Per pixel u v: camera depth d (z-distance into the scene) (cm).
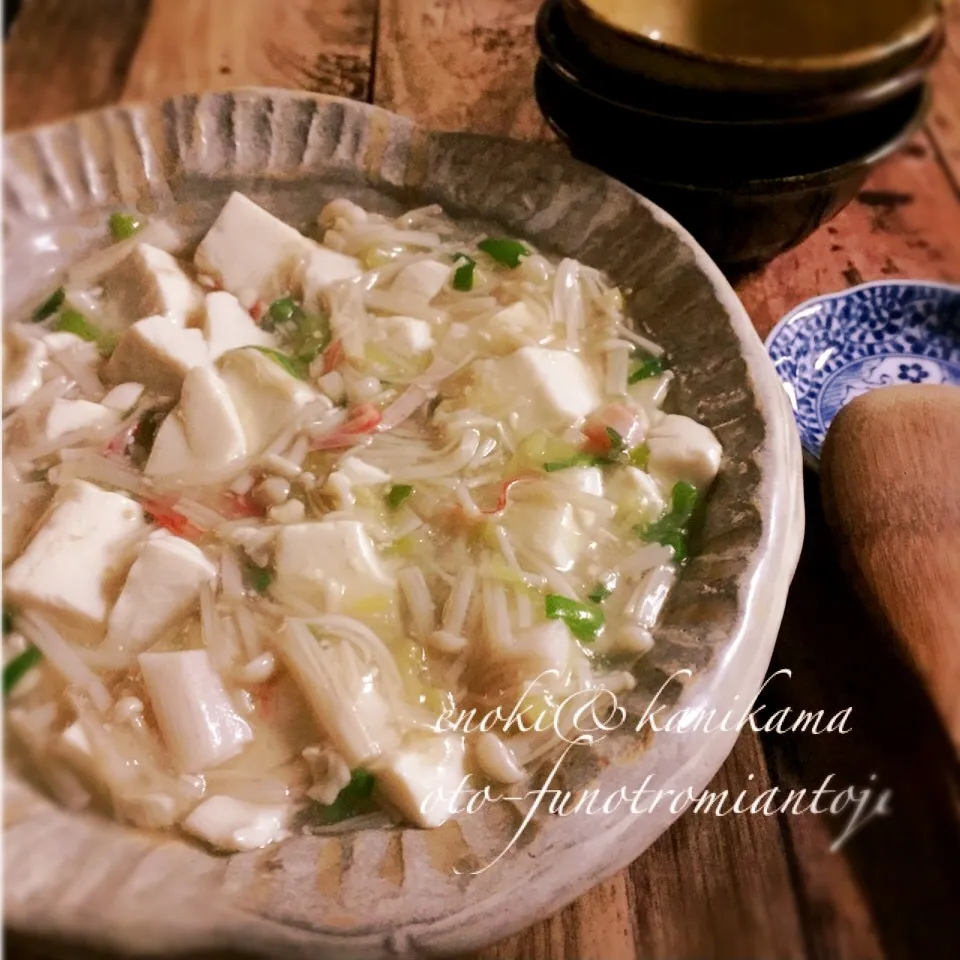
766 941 21
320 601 28
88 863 23
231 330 33
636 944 24
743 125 31
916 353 37
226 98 37
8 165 34
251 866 24
